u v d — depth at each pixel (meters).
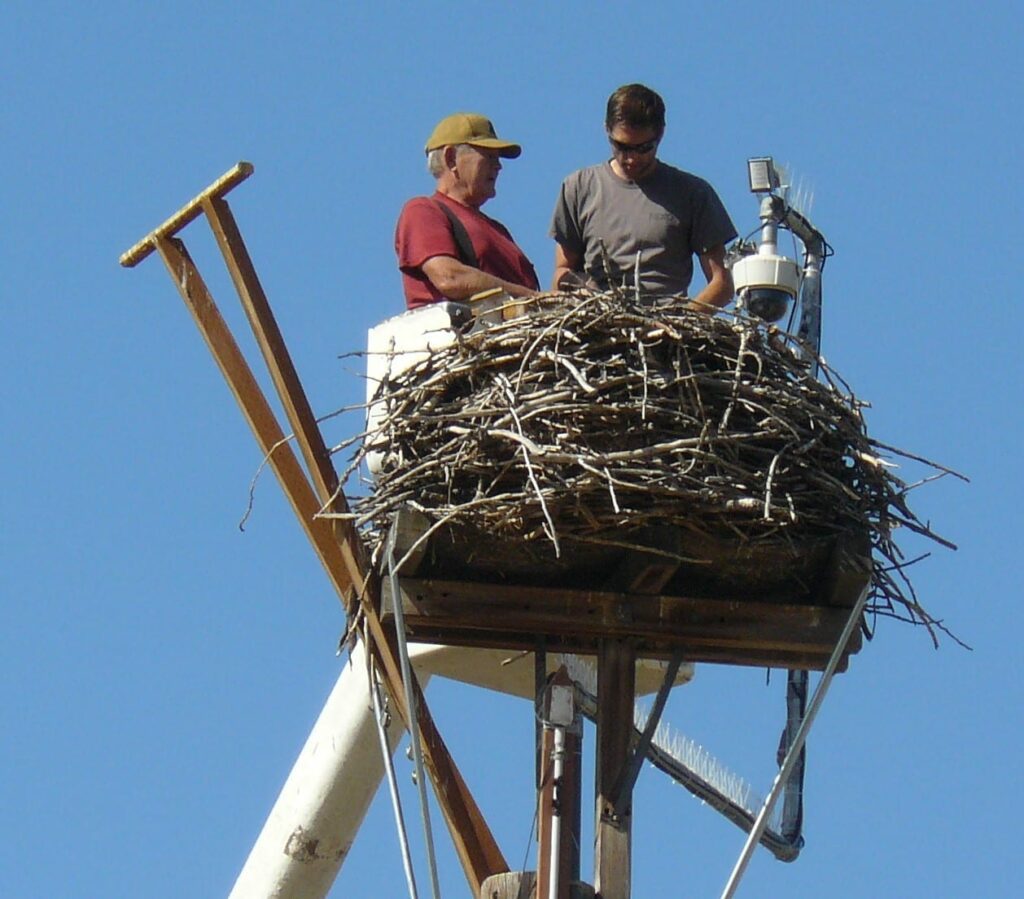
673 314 33.78
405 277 38.62
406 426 33.88
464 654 40.22
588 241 39.09
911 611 34.72
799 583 35.03
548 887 33.41
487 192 39.69
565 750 33.91
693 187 39.06
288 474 36.47
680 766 40.97
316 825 40.56
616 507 31.78
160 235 36.47
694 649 35.72
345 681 40.03
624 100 38.50
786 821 40.91
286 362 35.78
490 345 33.69
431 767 36.12
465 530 33.69
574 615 34.62
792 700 41.34
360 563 35.12
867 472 34.28
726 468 32.97
